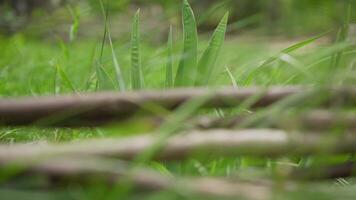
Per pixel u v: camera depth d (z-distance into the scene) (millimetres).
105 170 885
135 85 1199
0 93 1636
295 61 1193
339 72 1152
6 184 908
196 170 1059
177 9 1907
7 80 1774
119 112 994
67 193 912
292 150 933
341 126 957
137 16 1210
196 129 985
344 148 950
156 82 1786
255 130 941
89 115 990
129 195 887
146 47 2705
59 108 978
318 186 947
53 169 886
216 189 882
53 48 3234
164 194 880
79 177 886
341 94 1006
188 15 1201
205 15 1439
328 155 962
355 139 948
